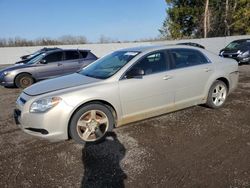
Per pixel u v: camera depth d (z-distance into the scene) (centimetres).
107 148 399
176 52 504
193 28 3788
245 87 796
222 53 1500
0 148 414
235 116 514
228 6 3625
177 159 355
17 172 339
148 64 464
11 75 980
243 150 371
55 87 422
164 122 492
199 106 585
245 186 289
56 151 395
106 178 317
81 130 411
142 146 399
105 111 423
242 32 3647
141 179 311
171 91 483
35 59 1071
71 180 317
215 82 550
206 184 296
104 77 441
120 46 3075
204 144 396
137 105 450
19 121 412
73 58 1070
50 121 384
